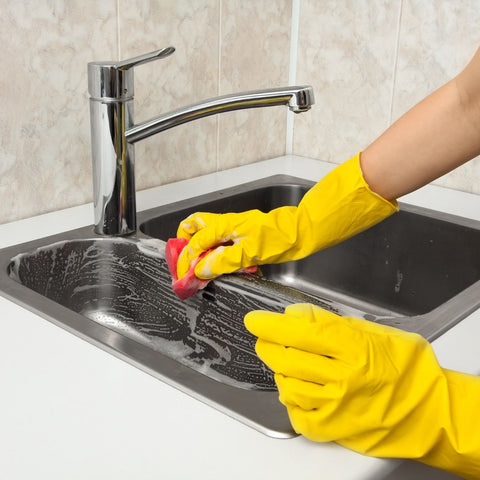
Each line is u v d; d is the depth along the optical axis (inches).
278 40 57.1
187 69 50.1
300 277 53.2
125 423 23.4
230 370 37.9
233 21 52.5
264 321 23.3
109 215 41.1
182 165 52.6
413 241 47.8
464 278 45.9
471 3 48.3
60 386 25.4
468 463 22.7
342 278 51.4
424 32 51.1
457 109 28.4
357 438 22.4
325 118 58.4
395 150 30.6
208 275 37.6
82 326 29.7
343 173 32.9
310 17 56.9
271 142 59.9
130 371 26.6
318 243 35.0
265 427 23.2
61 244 40.0
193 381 25.8
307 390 22.1
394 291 49.3
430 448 22.6
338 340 22.5
